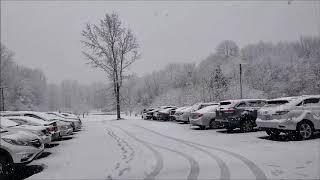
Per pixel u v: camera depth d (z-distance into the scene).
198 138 13.85
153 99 83.69
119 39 39.56
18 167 8.91
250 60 82.31
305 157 8.31
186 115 22.95
